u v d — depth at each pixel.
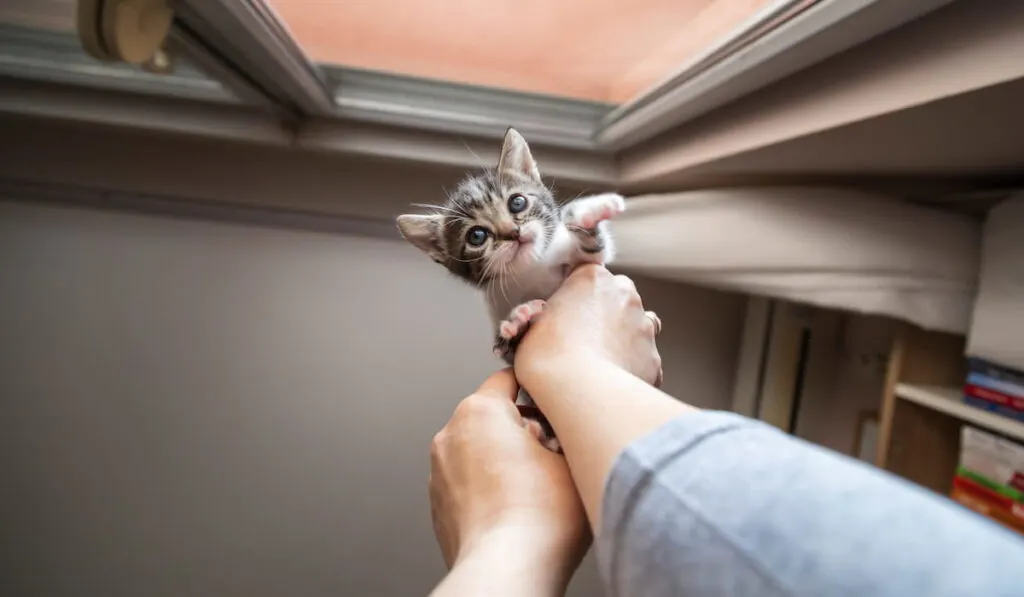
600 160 0.44
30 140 0.48
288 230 0.51
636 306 0.21
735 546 0.07
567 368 0.16
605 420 0.12
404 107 0.40
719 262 0.36
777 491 0.07
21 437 0.51
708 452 0.09
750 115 0.26
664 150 0.36
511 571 0.11
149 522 0.53
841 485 0.07
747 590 0.07
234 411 0.52
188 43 0.26
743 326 0.53
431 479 0.18
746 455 0.08
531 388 0.17
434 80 0.39
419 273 0.52
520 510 0.14
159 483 0.52
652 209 0.40
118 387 0.51
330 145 0.43
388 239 0.51
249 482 0.53
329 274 0.51
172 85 0.38
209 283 0.51
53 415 0.51
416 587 0.55
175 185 0.50
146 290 0.51
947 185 0.36
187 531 0.53
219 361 0.52
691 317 0.54
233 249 0.51
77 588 0.53
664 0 0.27
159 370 0.51
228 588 0.54
